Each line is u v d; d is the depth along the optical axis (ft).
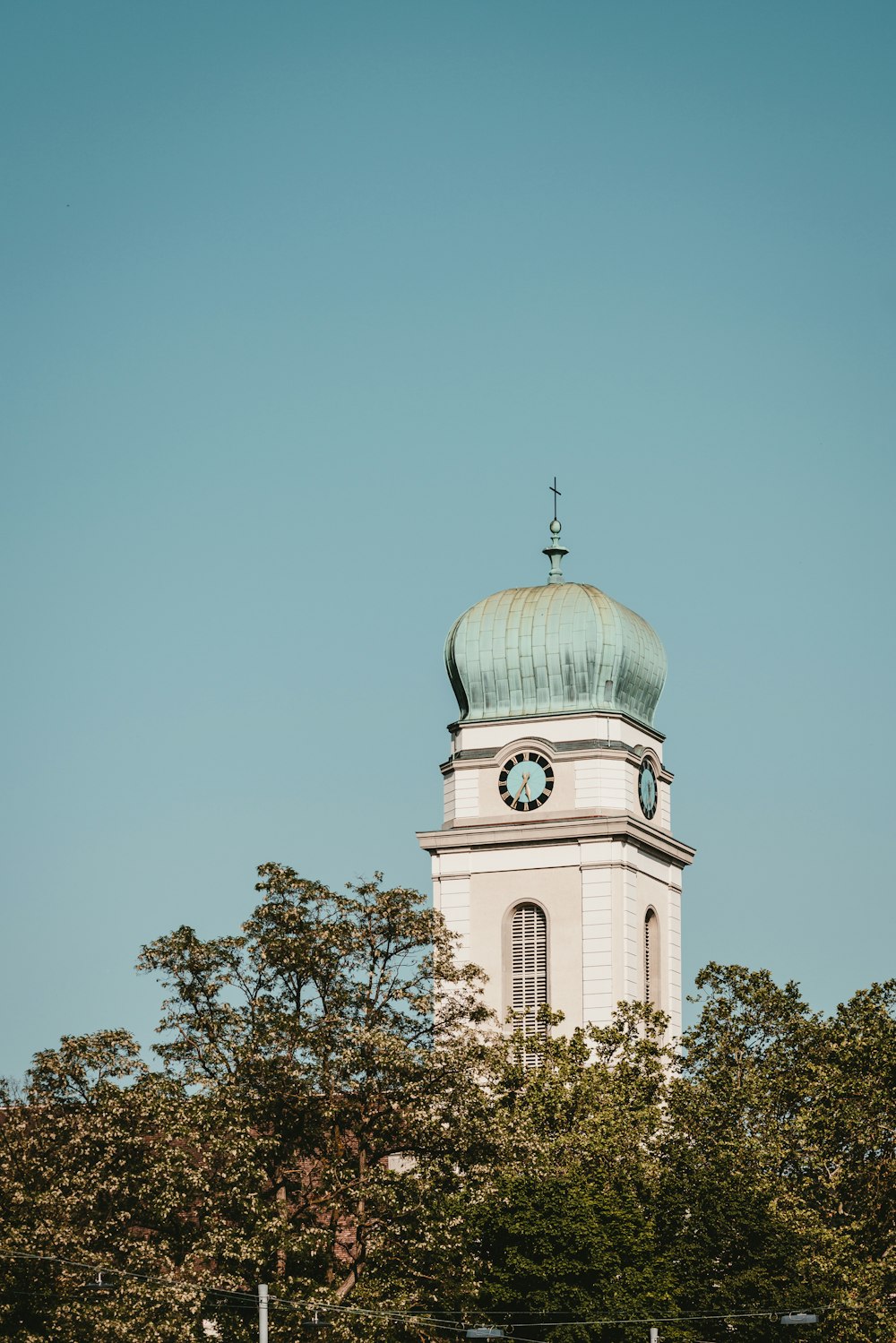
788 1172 491.72
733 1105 488.44
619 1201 456.04
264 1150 413.59
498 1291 442.50
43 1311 390.63
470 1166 428.97
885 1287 482.69
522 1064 497.05
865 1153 493.77
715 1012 513.86
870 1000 516.73
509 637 597.93
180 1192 401.29
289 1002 432.66
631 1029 510.99
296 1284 402.11
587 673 593.42
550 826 581.12
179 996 428.97
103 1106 406.62
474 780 594.24
